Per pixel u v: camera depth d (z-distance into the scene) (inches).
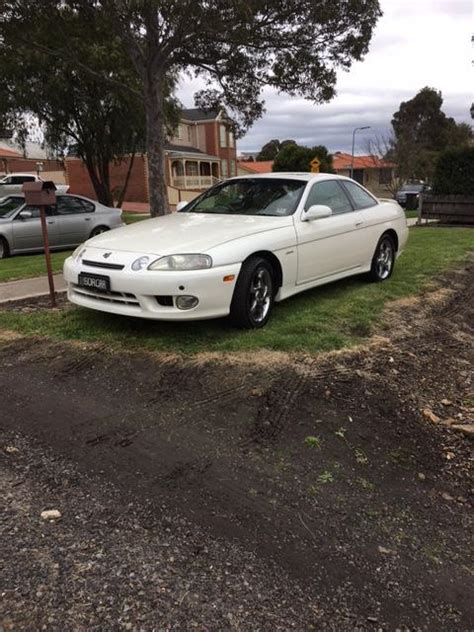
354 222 249.4
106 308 186.4
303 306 231.5
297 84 498.3
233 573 90.4
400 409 151.3
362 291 261.3
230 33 403.5
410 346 196.7
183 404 146.5
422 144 2011.6
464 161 635.5
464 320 236.5
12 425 136.7
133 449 125.8
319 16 420.2
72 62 465.1
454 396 164.7
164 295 174.2
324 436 133.8
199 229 199.9
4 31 416.8
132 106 681.6
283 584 88.8
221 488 112.7
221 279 178.7
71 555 92.7
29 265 377.7
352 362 176.1
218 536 99.0
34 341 191.6
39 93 655.1
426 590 90.6
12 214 474.6
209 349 179.2
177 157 1713.8
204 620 80.6
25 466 119.1
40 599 83.1
